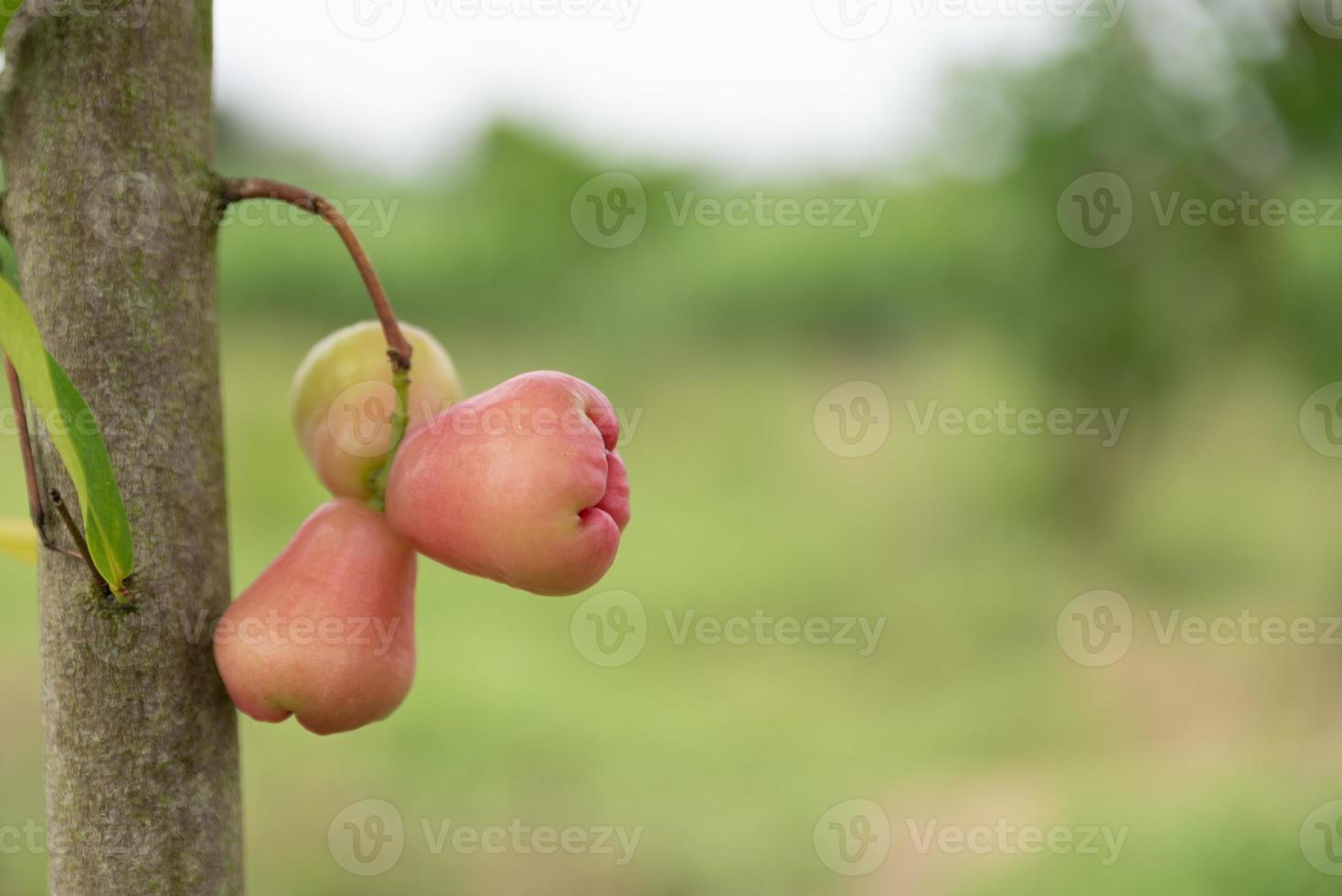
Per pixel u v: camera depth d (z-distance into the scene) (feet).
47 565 2.81
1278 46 15.53
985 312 22.79
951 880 14.12
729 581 25.03
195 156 2.87
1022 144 18.93
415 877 14.05
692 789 16.57
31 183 2.76
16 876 11.53
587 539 2.86
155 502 2.78
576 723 18.52
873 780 17.17
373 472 3.15
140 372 2.77
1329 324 18.10
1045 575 23.67
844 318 35.99
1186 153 17.40
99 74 2.74
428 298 38.24
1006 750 18.01
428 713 18.11
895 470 27.94
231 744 2.96
